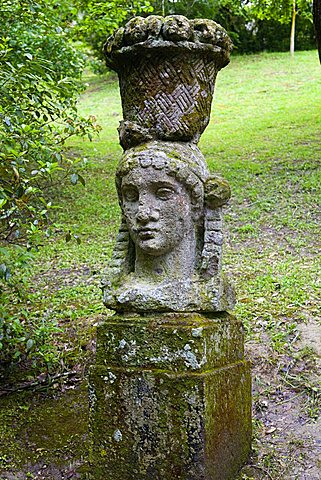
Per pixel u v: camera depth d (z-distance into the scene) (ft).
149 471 8.95
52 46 24.00
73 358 14.51
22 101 14.37
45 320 15.21
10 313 16.84
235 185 28.48
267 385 12.61
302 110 45.55
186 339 8.92
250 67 67.05
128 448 9.12
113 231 25.40
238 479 9.66
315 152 32.27
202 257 9.68
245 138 38.40
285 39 75.15
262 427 11.34
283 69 64.44
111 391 9.28
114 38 9.97
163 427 8.88
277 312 15.47
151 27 9.45
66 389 13.38
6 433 11.82
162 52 9.53
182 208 9.59
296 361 13.26
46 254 23.15
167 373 8.91
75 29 28.99
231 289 10.04
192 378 8.73
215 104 52.44
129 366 9.26
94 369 9.45
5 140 12.28
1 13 17.85
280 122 42.09
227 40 10.15
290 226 22.89
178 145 9.78
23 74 13.32
